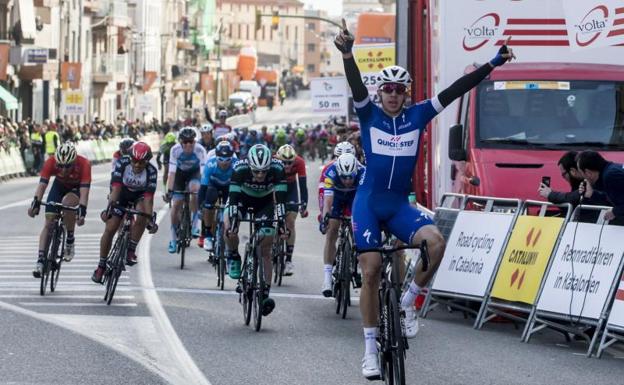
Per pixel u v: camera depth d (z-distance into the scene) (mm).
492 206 25641
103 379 18172
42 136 91688
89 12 153125
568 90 29188
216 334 22641
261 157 23641
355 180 25734
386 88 17484
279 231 23688
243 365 19516
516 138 28531
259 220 23672
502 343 22328
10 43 111375
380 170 17438
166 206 59688
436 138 32438
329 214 25812
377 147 17438
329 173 25953
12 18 115688
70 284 29688
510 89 29219
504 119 28875
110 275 26438
